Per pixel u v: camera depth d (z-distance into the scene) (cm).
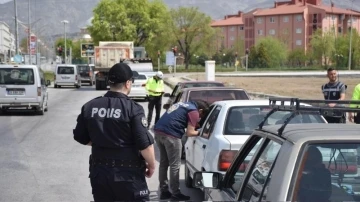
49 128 1844
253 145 447
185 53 9575
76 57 12800
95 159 486
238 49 11756
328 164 337
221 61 11694
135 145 482
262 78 6225
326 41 9838
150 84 1864
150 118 1886
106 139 478
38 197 884
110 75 497
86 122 489
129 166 480
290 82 5219
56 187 962
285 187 321
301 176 324
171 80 5222
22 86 2238
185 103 848
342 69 9231
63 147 1426
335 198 332
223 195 460
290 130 368
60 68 4666
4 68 2236
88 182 1006
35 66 2270
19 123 1997
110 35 8006
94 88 4681
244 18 12825
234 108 801
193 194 908
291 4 12388
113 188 477
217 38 9844
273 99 458
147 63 3650
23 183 992
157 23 8212
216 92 1283
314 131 354
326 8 11550
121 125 478
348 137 335
